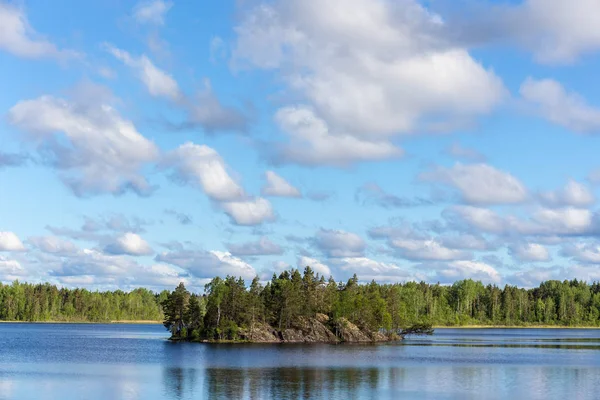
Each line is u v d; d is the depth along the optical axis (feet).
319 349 641.40
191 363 476.95
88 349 644.69
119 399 297.94
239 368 437.58
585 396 317.83
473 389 339.16
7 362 488.85
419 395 317.42
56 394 312.91
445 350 645.51
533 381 373.81
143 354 569.23
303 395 312.91
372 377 386.52
